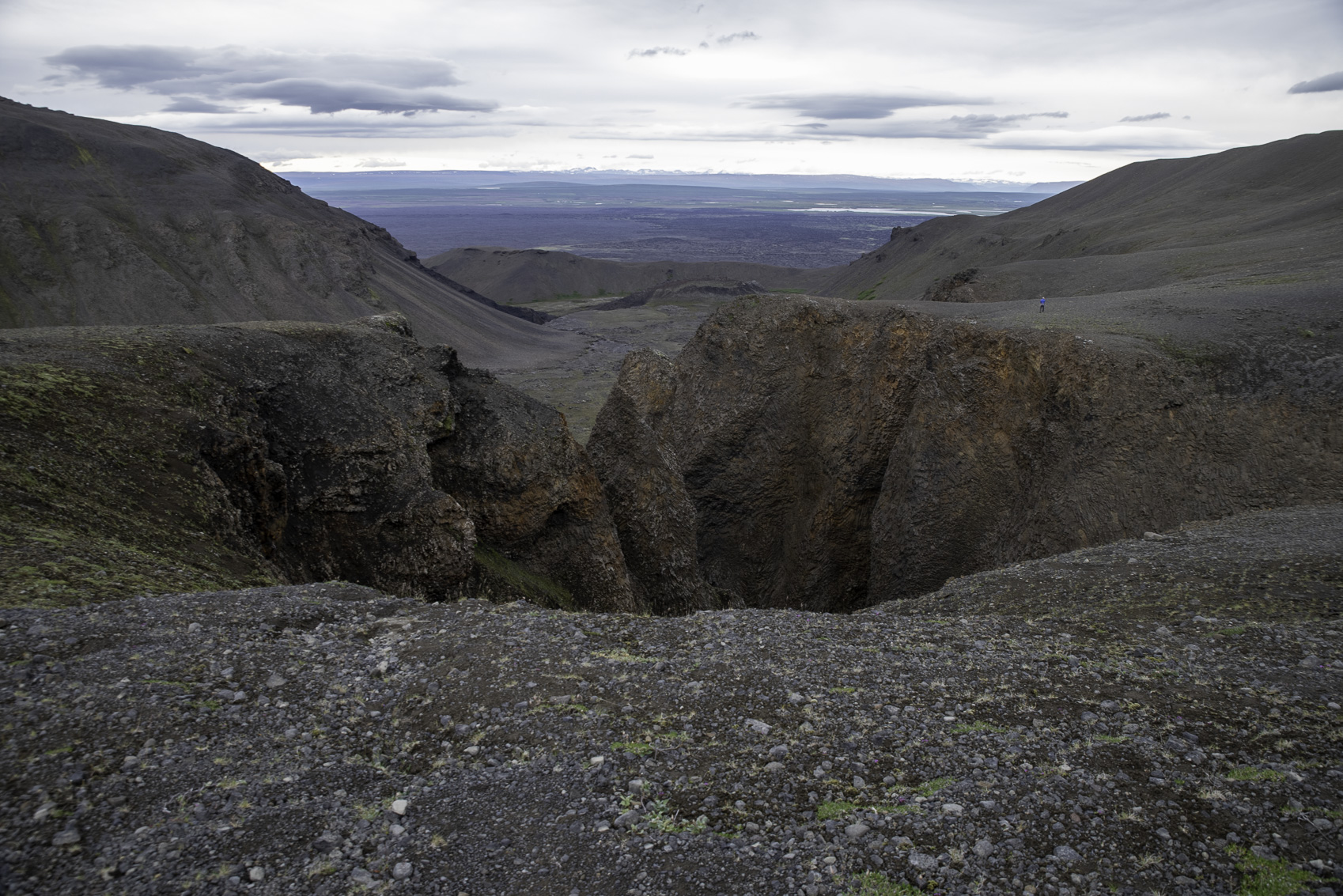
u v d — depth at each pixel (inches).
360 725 387.5
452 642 472.1
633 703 418.6
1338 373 1211.9
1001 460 1443.2
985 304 2021.4
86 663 380.5
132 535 618.5
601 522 1342.3
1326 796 332.8
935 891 283.6
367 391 1084.5
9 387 714.8
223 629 453.4
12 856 258.4
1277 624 563.8
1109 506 1215.6
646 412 1529.3
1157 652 508.1
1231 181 5103.3
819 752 375.2
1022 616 689.6
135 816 288.8
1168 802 333.1
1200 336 1386.6
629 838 309.4
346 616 506.9
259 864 278.5
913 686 448.5
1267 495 1123.3
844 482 1739.7
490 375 1338.6
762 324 1916.8
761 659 482.3
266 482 854.5
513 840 306.8
